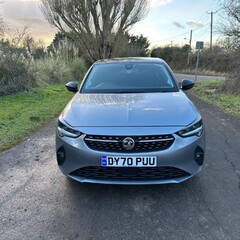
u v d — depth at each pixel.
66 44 19.03
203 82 17.75
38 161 4.30
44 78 14.41
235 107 8.61
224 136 5.55
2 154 4.58
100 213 2.93
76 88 4.76
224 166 4.08
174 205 3.06
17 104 8.62
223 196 3.24
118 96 3.85
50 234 2.61
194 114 3.32
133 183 2.99
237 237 2.54
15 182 3.62
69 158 3.12
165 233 2.60
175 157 2.97
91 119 3.15
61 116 3.43
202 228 2.67
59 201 3.17
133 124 3.00
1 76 10.45
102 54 21.66
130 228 2.68
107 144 2.96
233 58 12.09
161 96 3.82
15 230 2.67
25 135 5.63
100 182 3.04
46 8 19.28
